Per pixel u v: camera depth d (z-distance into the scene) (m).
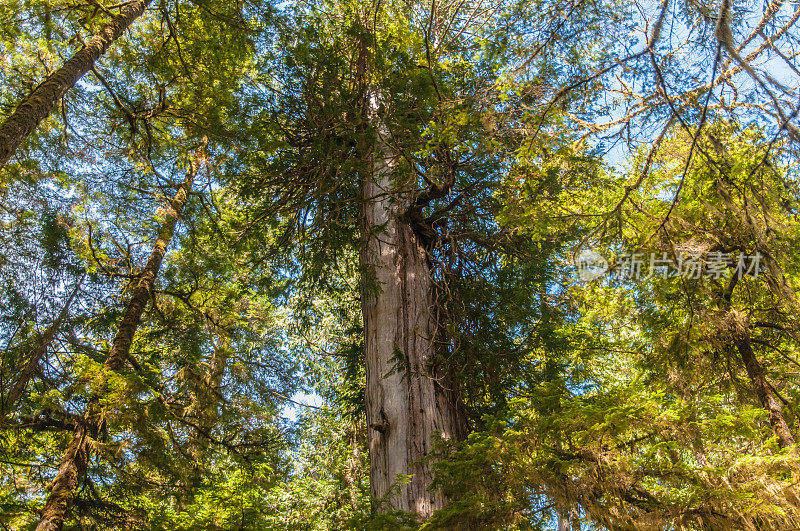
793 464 4.07
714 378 7.89
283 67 7.61
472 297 8.34
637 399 4.27
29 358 8.79
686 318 7.71
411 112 6.88
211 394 10.73
